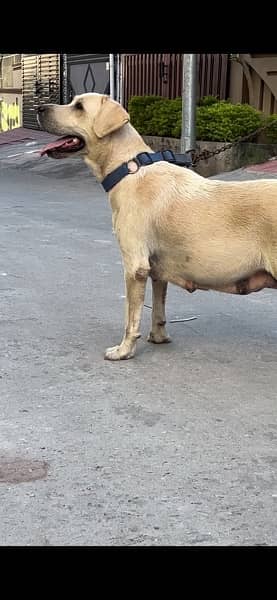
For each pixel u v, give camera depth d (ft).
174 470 4.56
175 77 23.11
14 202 16.46
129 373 6.14
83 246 11.51
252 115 18.15
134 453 4.77
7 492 4.28
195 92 15.87
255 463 4.66
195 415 5.35
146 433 5.06
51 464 4.62
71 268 9.99
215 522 4.00
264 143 18.26
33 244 11.64
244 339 7.07
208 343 6.94
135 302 6.30
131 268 6.17
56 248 11.34
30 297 8.48
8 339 6.98
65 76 30.66
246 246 5.82
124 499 4.22
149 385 5.89
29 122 34.01
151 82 24.36
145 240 6.11
